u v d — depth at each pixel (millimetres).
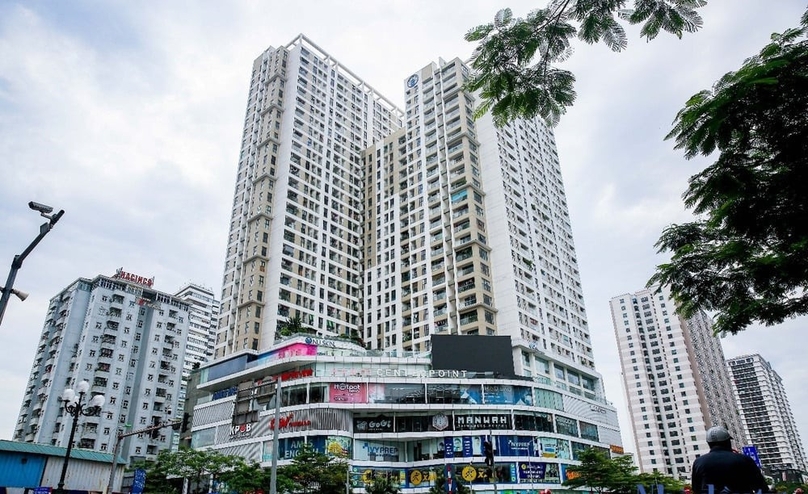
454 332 86188
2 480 39531
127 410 98688
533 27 7547
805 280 9594
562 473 65500
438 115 105812
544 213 104250
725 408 169750
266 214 97312
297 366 71188
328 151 112125
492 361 71312
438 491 44906
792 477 42812
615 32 7320
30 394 98688
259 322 88125
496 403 66875
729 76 7281
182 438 76875
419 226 99250
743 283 10680
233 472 48594
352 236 108688
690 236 11531
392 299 97625
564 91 7957
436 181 100500
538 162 110875
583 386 90812
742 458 6965
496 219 91938
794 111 6980
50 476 41906
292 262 94250
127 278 112562
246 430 66562
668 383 159875
